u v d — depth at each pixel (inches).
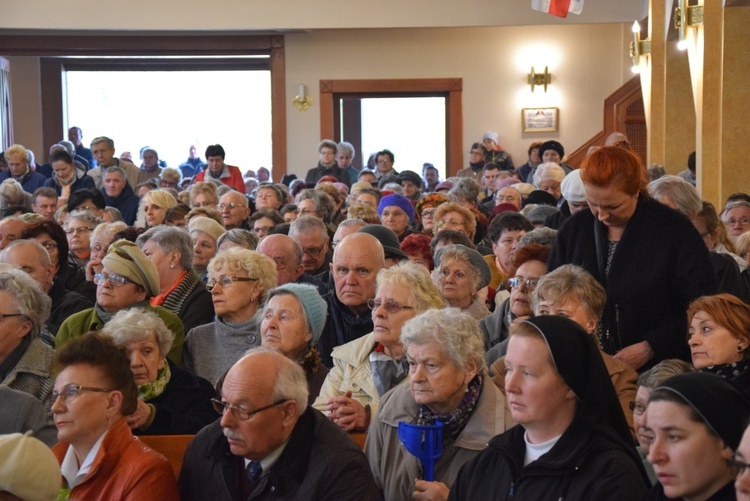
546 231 223.0
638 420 140.4
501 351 184.5
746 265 237.9
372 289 205.0
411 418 150.5
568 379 122.3
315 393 185.5
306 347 185.5
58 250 259.4
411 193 502.6
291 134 700.7
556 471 121.7
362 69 700.7
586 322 160.7
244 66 784.3
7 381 177.3
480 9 617.0
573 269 164.4
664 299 172.1
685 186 220.2
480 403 148.2
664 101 502.0
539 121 701.3
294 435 141.6
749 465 95.5
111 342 150.4
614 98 684.7
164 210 357.7
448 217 292.8
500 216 251.3
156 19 620.1
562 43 698.8
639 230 173.0
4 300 179.5
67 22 616.7
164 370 180.4
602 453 121.3
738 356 151.5
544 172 374.3
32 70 778.2
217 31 681.6
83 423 145.0
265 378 138.6
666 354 170.9
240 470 143.7
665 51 500.7
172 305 231.1
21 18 614.5
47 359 182.9
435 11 617.6
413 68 701.9
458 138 705.6
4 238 283.6
